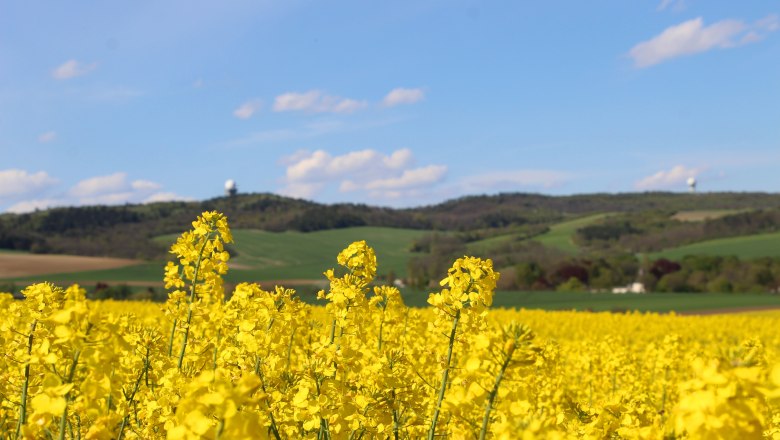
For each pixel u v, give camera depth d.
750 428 2.75
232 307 7.57
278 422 5.23
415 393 5.91
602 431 4.67
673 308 64.19
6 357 5.37
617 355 12.45
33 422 3.50
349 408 5.39
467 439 4.50
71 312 3.59
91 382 3.59
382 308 8.51
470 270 5.95
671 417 3.11
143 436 5.35
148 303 37.66
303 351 7.74
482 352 3.79
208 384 3.12
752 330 35.56
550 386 8.73
